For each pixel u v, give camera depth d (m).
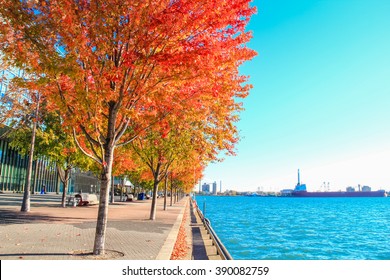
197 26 9.38
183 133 19.16
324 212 89.44
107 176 10.51
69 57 8.83
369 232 42.50
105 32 9.40
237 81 12.80
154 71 10.41
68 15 8.80
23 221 17.50
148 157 24.28
